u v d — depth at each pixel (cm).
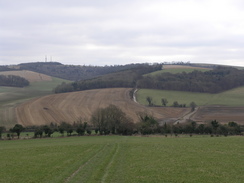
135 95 15900
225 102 14300
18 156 3731
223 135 6869
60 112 11944
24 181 2398
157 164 2916
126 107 13062
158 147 4194
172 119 11088
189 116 11669
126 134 7931
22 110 11888
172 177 2398
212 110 12738
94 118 8769
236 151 3659
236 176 2406
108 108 8856
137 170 2650
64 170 2731
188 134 7369
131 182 2258
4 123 9956
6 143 5928
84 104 13462
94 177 2391
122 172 2575
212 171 2591
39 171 2742
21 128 7538
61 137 7206
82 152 3866
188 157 3284
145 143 4753
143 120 9069
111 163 2980
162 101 14088
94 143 4988
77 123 9519
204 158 3203
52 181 2347
